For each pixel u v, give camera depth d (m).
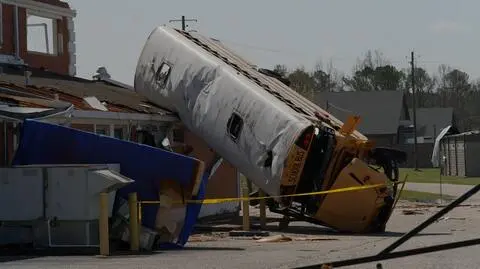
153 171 20.45
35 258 17.83
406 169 112.06
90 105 28.05
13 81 29.38
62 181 18.89
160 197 20.42
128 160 20.50
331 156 26.83
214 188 34.25
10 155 22.53
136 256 18.42
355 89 179.88
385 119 134.00
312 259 17.83
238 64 31.62
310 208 27.16
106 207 18.42
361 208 26.62
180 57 30.81
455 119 158.88
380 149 28.23
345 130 27.28
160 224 20.42
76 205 18.80
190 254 19.06
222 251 20.06
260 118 27.44
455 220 33.16
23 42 35.53
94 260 17.41
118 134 29.34
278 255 18.84
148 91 32.25
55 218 18.89
